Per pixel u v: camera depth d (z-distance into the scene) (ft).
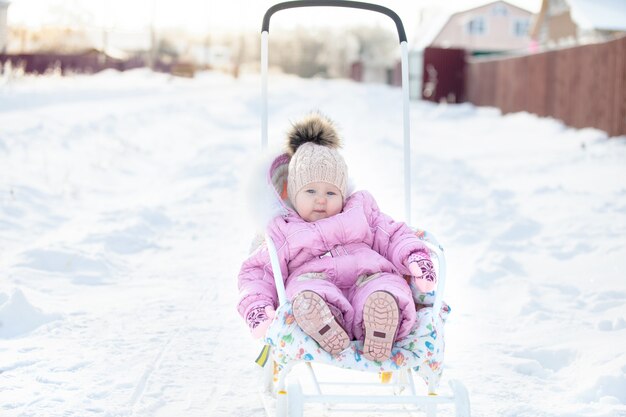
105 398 13.15
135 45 203.21
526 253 24.08
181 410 12.85
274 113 86.28
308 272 12.12
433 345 11.01
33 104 61.31
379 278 11.52
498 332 17.11
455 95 110.11
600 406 12.89
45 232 25.93
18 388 13.42
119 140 47.93
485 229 27.12
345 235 12.37
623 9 89.76
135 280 21.09
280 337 10.78
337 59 328.49
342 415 12.78
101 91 86.89
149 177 39.32
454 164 42.70
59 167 36.88
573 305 19.02
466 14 200.54
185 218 28.86
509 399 13.48
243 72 224.33
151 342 16.05
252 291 11.85
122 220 27.40
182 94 99.81
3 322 16.53
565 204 30.89
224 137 58.70
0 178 31.63
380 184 35.47
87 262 21.72
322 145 13.43
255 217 12.48
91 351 15.40
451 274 21.77
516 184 36.94
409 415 12.53
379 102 102.68
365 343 10.52
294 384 10.32
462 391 10.50
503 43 202.49
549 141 54.70
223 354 15.52
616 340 16.02
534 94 72.33
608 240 24.91
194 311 18.30
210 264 22.94
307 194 12.66
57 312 17.38
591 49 56.65
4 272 20.45
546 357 15.64
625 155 43.21
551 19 112.37
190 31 274.16
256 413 12.83
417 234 12.64
